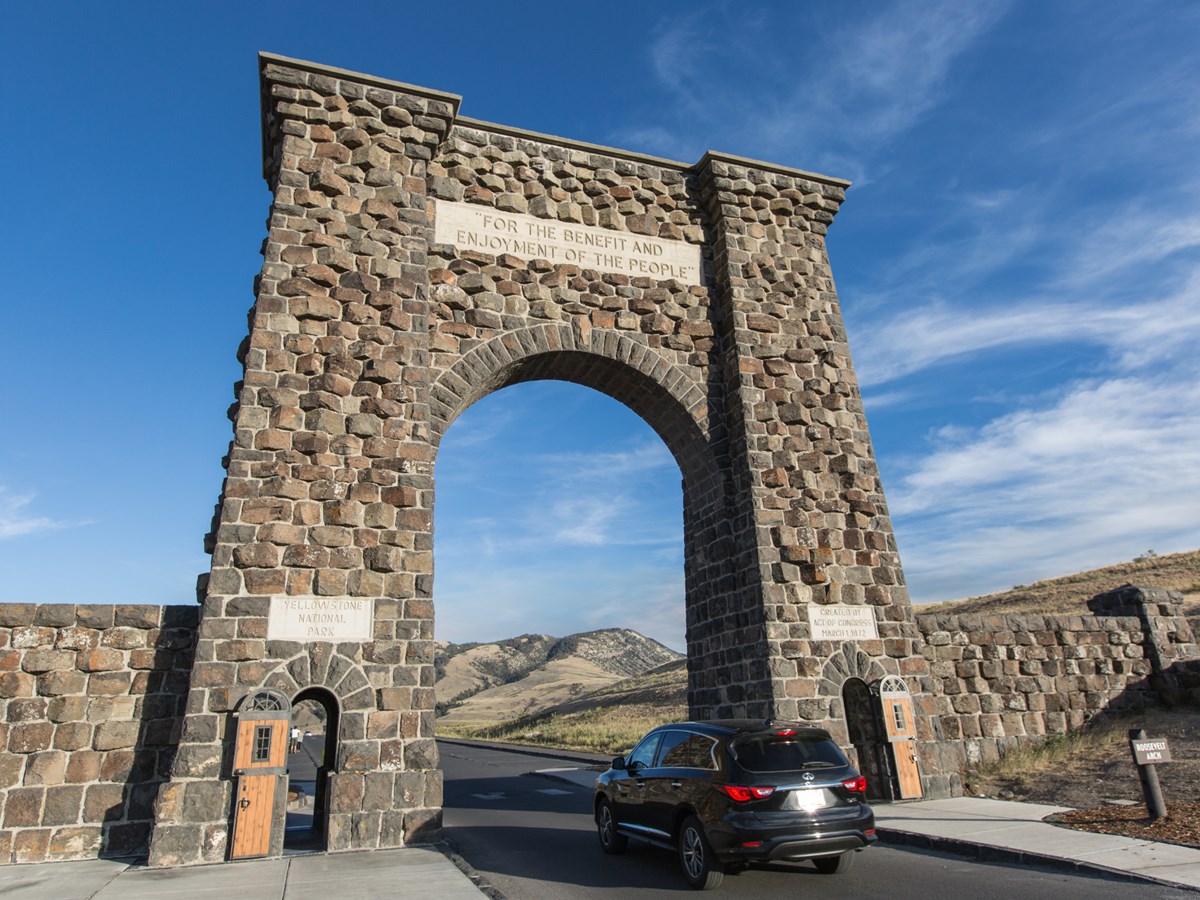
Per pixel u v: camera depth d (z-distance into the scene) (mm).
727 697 18219
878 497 19219
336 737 14500
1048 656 20359
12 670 13195
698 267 20609
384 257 16844
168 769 13602
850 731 17594
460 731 80312
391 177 17453
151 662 13984
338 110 17453
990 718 19250
